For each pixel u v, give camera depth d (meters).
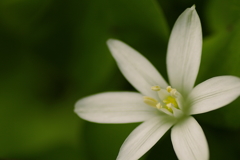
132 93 0.18
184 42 0.17
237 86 0.16
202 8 0.19
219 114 0.18
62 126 0.19
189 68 0.17
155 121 0.17
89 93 0.20
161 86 0.18
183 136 0.17
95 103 0.18
